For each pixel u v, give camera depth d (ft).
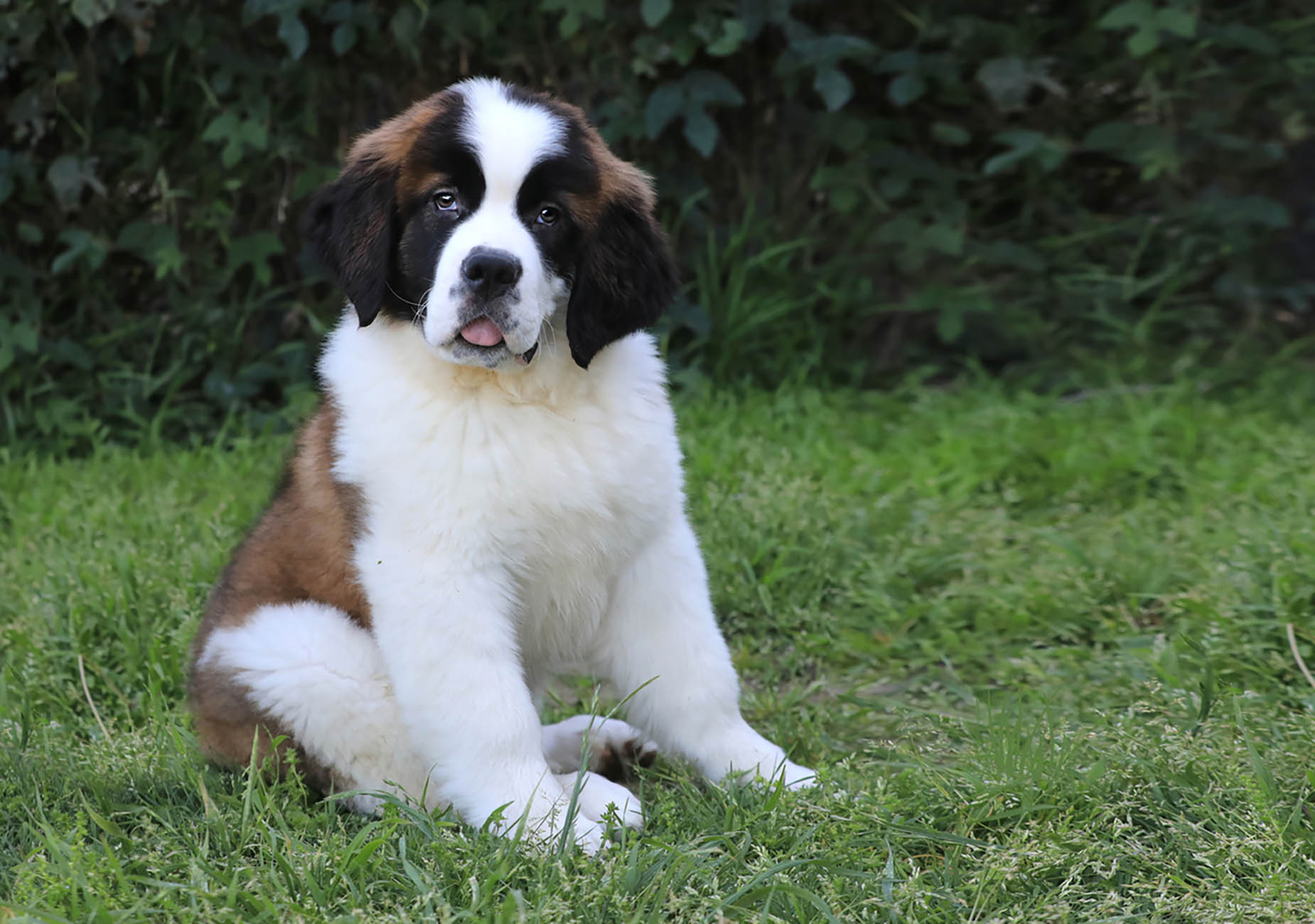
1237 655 15.30
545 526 12.55
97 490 22.53
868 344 29.76
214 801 12.23
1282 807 11.43
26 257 27.07
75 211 26.91
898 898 10.36
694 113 25.76
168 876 10.80
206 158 26.91
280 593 13.23
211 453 24.94
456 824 11.63
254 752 11.93
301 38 24.40
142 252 26.43
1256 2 28.53
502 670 12.14
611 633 13.48
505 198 12.44
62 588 17.58
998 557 18.98
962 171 29.22
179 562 18.29
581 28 26.84
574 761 13.93
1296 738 12.85
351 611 12.82
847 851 11.04
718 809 12.26
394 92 27.55
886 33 28.45
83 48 26.14
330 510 12.89
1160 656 15.14
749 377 27.25
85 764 13.15
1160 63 27.86
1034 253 28.73
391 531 12.23
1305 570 16.53
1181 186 29.40
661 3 24.45
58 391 26.84
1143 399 26.12
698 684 13.15
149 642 16.11
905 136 28.81
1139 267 29.50
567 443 12.56
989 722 13.47
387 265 12.91
